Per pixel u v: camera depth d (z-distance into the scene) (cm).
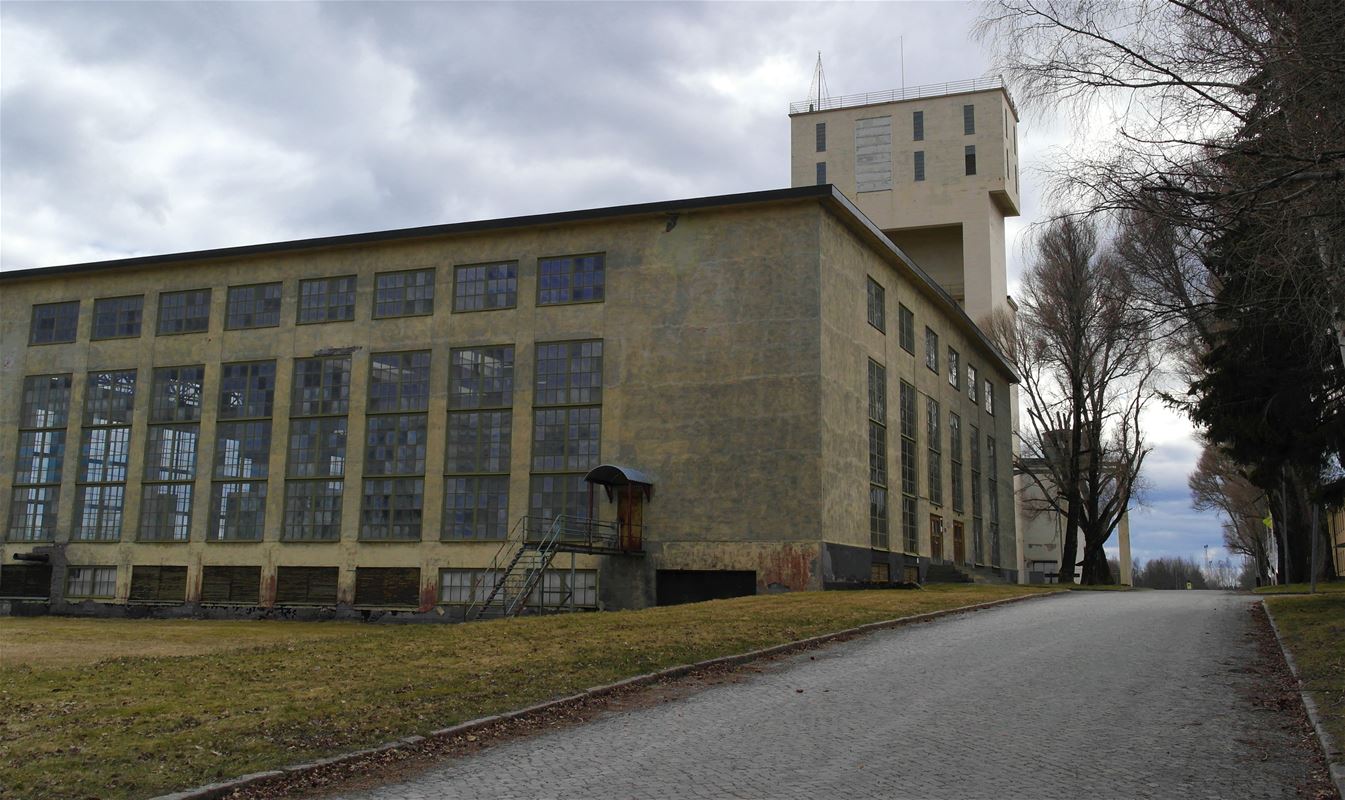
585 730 1152
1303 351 2016
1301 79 1091
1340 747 927
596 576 3525
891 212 6881
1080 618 2230
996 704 1230
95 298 4431
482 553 3662
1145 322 1591
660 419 3562
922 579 4269
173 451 4178
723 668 1584
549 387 3712
